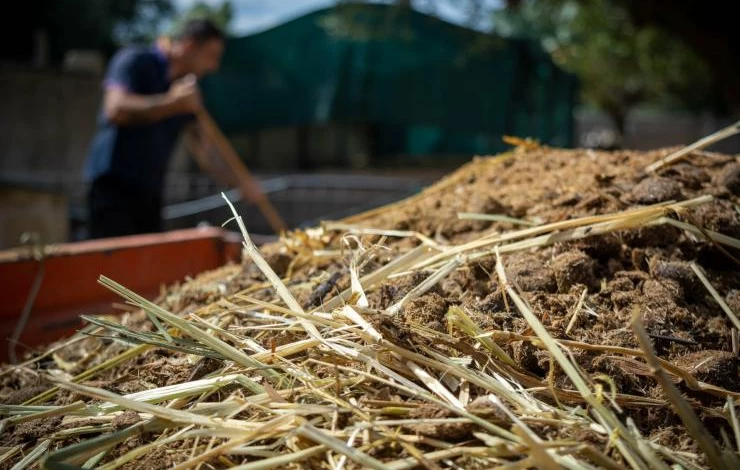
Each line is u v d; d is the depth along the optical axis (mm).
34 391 2029
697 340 1884
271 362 1761
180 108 5191
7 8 20422
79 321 3234
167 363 1963
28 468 1608
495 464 1418
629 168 2631
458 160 12984
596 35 14945
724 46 9758
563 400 1607
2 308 3010
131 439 1640
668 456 1450
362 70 10820
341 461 1418
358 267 2123
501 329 1825
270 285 2320
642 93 25234
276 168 13422
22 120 11508
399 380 1590
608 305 1966
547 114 12297
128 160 5242
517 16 14555
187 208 8016
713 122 25781
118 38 24281
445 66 10883
